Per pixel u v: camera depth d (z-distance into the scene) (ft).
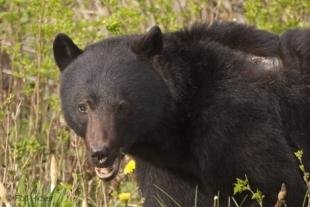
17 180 51.80
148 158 45.80
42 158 55.01
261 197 43.32
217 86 44.65
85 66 44.09
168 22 56.08
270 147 44.14
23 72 56.59
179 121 44.91
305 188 44.98
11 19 57.31
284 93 45.03
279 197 42.32
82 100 43.68
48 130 55.31
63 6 56.34
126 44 44.80
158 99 44.21
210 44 45.39
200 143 44.75
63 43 45.21
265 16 55.47
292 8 56.65
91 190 54.34
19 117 57.26
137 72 43.98
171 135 45.03
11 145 55.16
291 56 45.50
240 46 45.62
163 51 44.96
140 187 47.32
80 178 53.83
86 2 60.39
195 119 44.75
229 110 44.32
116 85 43.62
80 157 54.49
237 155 44.24
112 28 51.52
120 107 43.57
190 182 46.32
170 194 46.65
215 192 45.37
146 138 44.88
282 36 45.96
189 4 59.00
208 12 59.98
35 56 57.93
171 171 46.14
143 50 44.42
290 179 44.39
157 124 44.62
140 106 43.88
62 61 45.29
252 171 44.21
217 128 44.39
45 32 55.01
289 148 44.62
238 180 43.34
